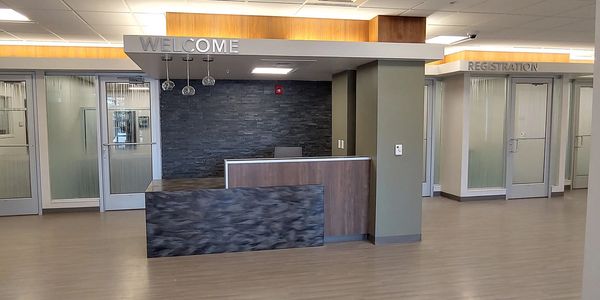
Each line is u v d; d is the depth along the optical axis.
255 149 7.94
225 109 7.77
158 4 4.50
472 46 7.56
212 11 4.85
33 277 4.29
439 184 8.84
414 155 5.37
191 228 4.93
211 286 4.03
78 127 7.31
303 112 8.07
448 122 8.48
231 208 5.02
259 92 7.88
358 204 5.48
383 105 5.22
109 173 7.43
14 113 7.05
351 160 5.42
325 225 5.40
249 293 3.86
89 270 4.47
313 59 5.07
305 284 4.07
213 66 5.70
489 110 8.34
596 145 1.62
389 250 5.11
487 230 6.00
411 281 4.13
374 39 5.20
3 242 5.50
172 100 7.57
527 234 5.79
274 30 5.10
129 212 7.29
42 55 6.91
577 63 8.02
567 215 6.94
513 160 8.48
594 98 1.62
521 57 8.23
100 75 7.27
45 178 7.16
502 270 4.43
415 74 5.29
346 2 4.50
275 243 5.16
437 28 5.88
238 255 4.94
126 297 3.80
